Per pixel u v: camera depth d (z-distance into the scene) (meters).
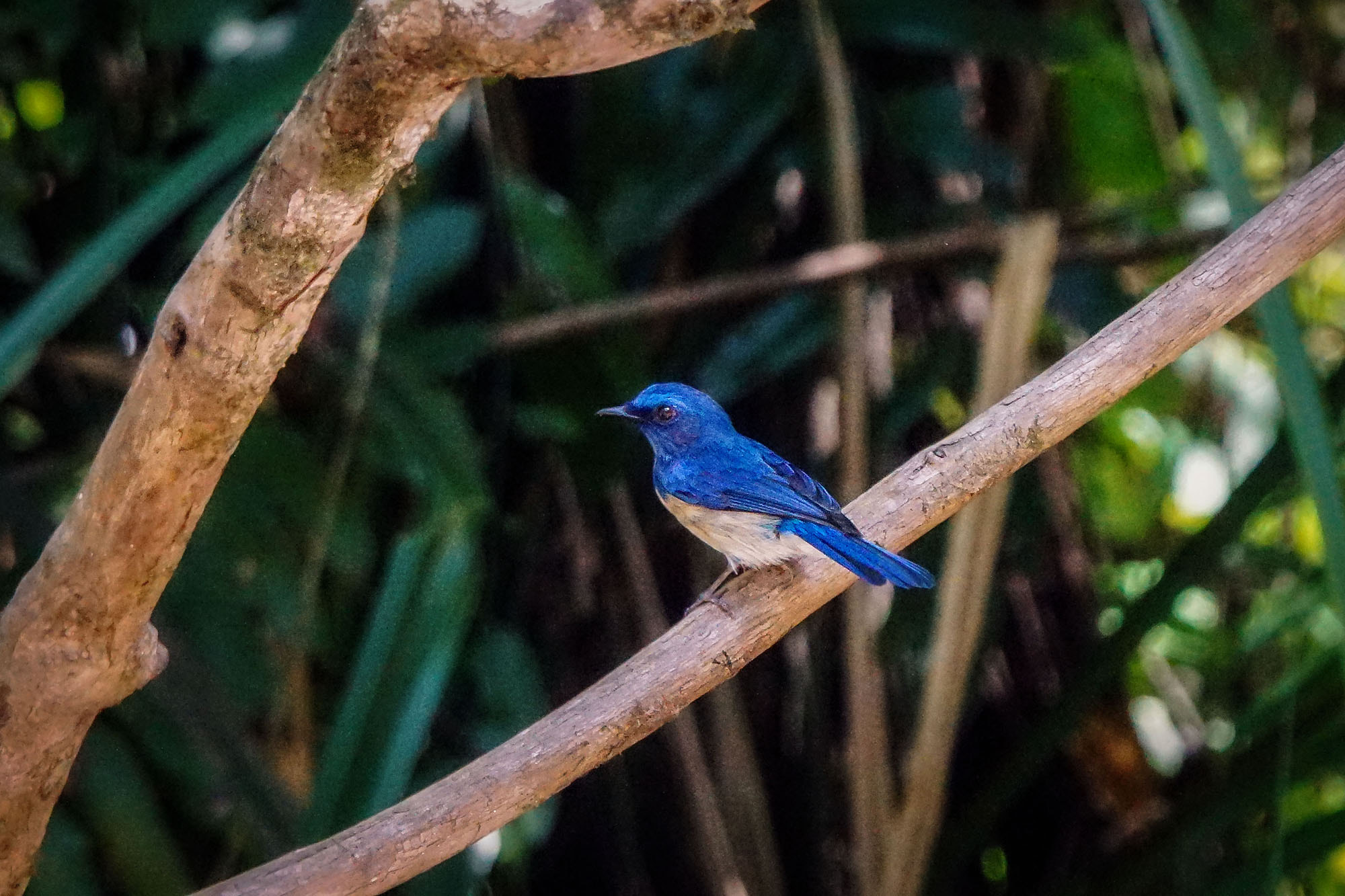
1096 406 7.21
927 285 12.02
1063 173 12.97
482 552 10.93
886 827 8.78
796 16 11.32
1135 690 13.05
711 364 11.21
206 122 9.94
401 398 9.99
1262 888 9.88
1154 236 11.54
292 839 8.23
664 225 11.03
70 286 7.43
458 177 11.36
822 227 12.09
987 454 7.37
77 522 5.42
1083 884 10.55
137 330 10.98
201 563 9.53
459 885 9.37
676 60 11.24
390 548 10.62
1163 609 9.57
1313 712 9.98
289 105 9.79
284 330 5.11
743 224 11.98
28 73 11.26
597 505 11.43
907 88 12.06
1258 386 14.27
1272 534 13.76
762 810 10.55
